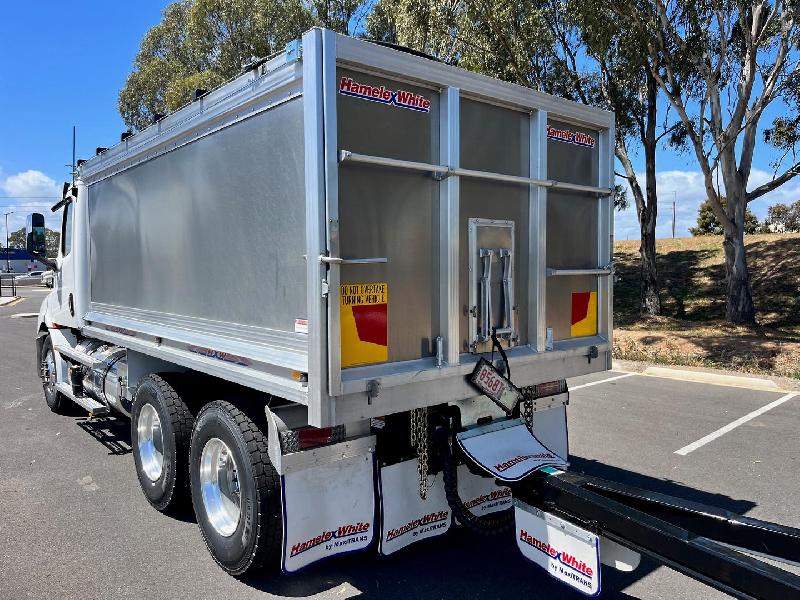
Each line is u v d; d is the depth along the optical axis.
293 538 3.13
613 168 4.20
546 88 13.82
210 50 23.81
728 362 10.52
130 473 5.34
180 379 4.40
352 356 2.85
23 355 12.38
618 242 28.20
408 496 3.46
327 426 2.74
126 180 4.96
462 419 3.43
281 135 3.01
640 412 7.55
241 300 3.42
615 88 14.30
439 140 3.19
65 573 3.60
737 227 14.24
